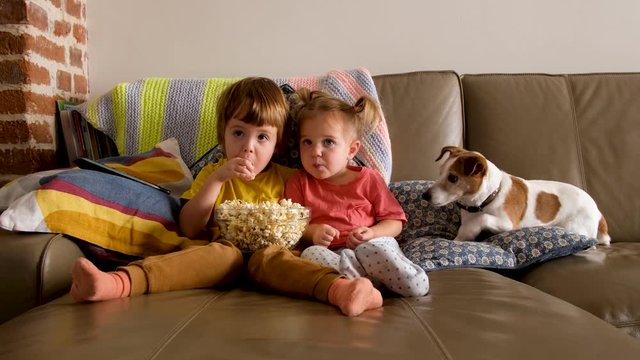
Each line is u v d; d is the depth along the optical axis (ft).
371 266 3.21
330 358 2.02
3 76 5.21
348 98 5.10
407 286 3.08
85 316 2.52
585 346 2.19
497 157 5.82
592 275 3.84
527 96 6.02
